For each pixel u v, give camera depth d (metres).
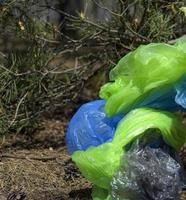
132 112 5.07
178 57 4.95
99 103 5.46
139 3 7.32
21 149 7.69
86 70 8.09
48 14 7.68
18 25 7.45
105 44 7.77
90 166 5.03
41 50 7.64
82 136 5.27
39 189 6.44
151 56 4.97
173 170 4.97
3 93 7.46
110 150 5.00
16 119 7.58
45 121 8.91
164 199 4.95
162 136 5.02
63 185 6.55
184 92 4.94
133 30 7.54
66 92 7.99
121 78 5.22
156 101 5.10
